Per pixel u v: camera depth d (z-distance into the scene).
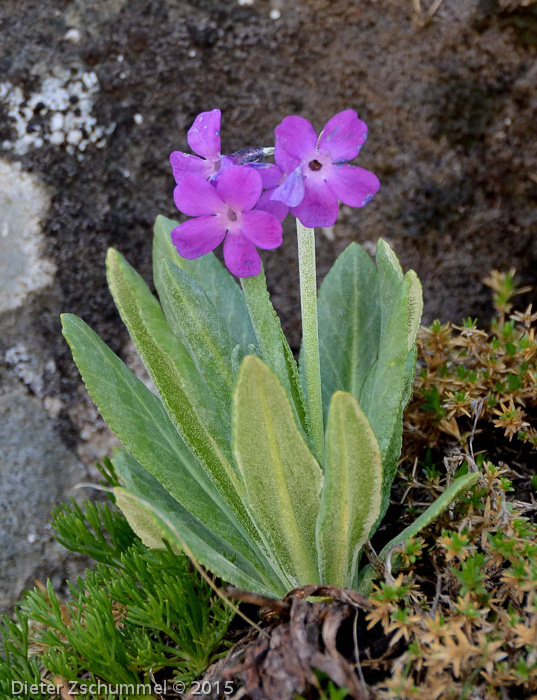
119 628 0.27
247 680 0.23
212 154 0.24
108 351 0.26
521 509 0.26
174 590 0.25
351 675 0.22
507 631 0.23
